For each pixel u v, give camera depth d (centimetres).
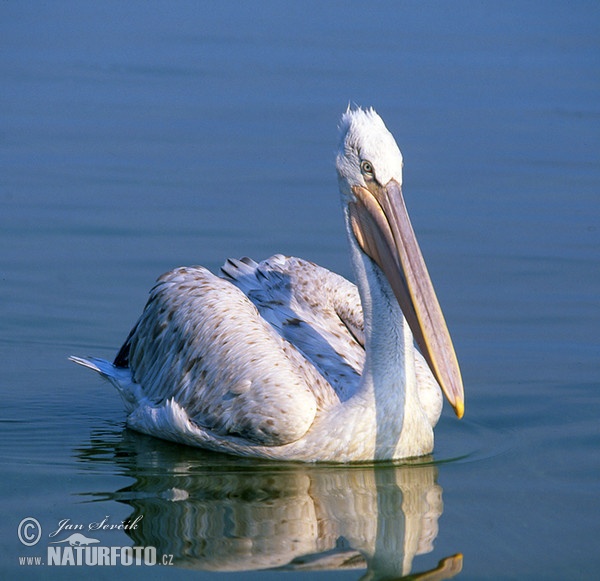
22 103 2519
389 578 857
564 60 3048
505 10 3750
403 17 3538
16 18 3388
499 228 1873
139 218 1866
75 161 2141
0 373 1390
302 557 899
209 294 1206
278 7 3606
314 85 2662
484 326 1524
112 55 2964
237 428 1114
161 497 1023
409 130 2366
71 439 1199
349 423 1088
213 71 2789
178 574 869
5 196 1950
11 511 985
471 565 880
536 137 2366
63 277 1645
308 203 1953
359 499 1016
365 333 1091
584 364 1407
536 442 1174
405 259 1044
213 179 2066
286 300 1280
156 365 1232
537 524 957
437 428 1230
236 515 977
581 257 1759
